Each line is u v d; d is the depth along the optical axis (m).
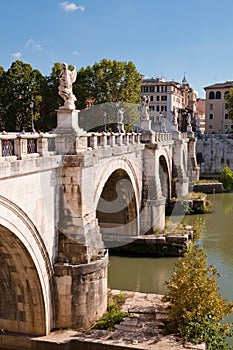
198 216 47.75
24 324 19.14
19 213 16.25
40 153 17.42
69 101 19.53
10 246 17.20
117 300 22.73
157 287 27.41
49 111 58.88
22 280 18.52
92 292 19.77
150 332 18.84
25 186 16.56
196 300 18.83
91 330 19.23
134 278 29.12
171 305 20.20
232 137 82.44
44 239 18.42
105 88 58.06
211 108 108.06
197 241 37.66
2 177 14.41
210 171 79.50
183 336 18.23
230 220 46.03
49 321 19.12
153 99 90.25
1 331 19.41
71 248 19.67
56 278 19.27
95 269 19.75
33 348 18.62
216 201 56.78
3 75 56.50
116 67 58.66
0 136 14.41
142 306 21.91
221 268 30.53
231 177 63.94
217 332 18.48
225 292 26.05
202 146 79.62
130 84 60.41
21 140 15.70
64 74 19.34
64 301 19.34
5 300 19.27
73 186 19.47
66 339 18.39
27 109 56.72
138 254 34.12
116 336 18.56
